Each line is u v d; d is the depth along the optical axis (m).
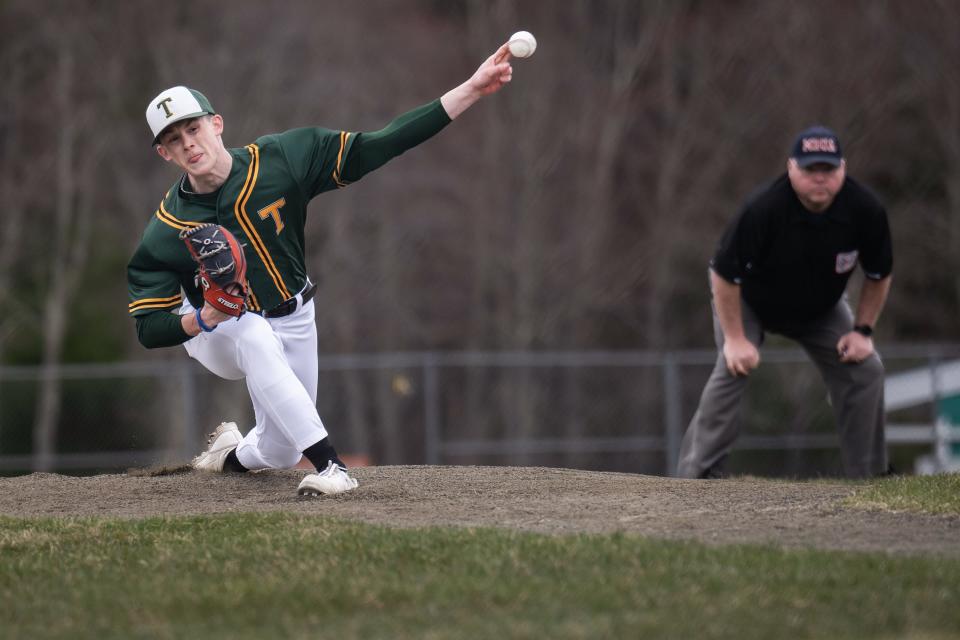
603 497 24.69
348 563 18.88
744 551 18.94
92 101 95.69
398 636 15.55
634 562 18.30
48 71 96.44
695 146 100.88
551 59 100.56
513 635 15.30
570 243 96.56
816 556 18.64
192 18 95.25
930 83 97.75
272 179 23.97
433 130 24.77
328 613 16.72
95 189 96.81
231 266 22.48
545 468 29.45
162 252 23.88
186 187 24.11
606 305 96.62
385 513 23.19
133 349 95.00
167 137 23.38
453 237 96.19
